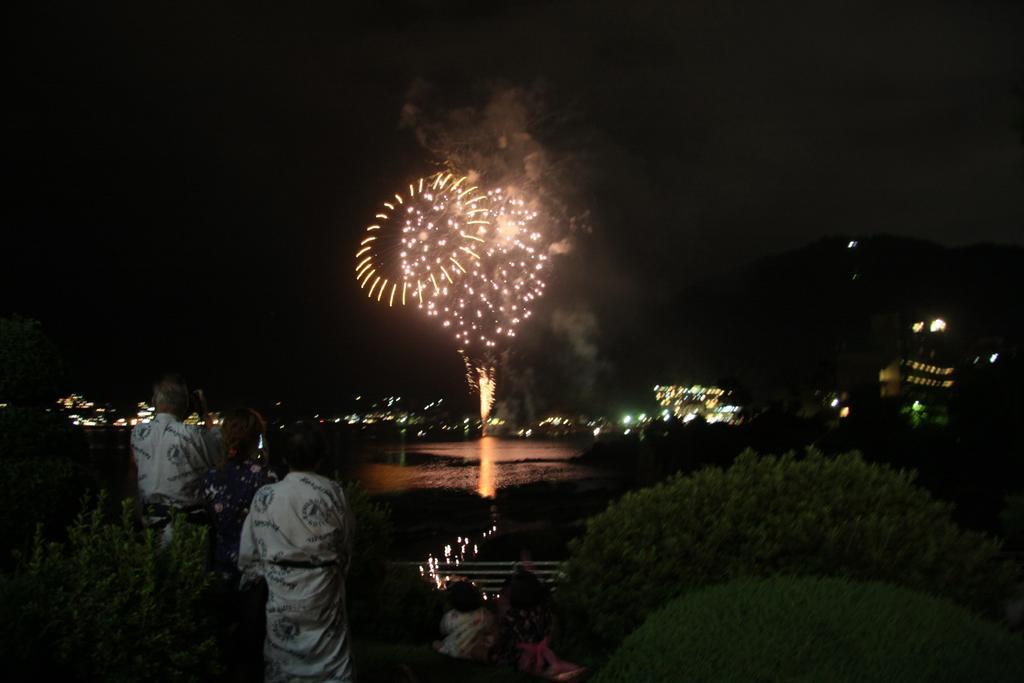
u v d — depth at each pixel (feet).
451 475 350.43
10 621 17.66
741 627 18.86
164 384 21.89
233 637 20.44
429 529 177.68
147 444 21.24
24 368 25.04
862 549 24.79
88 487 24.84
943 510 26.43
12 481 23.20
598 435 611.88
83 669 18.26
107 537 19.49
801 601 19.62
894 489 26.66
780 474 26.73
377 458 482.28
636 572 25.59
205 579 19.10
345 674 18.78
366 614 30.86
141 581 18.63
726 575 24.94
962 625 18.39
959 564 24.80
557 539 101.19
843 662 16.96
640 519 26.55
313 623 18.45
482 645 26.53
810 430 203.10
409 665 24.91
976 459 133.18
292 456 18.93
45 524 23.43
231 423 21.08
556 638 27.17
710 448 208.64
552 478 322.96
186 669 18.58
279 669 18.39
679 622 19.77
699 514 26.27
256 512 18.76
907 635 17.72
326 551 18.62
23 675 17.47
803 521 25.25
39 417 24.59
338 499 19.03
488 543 103.50
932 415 181.78
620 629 25.39
